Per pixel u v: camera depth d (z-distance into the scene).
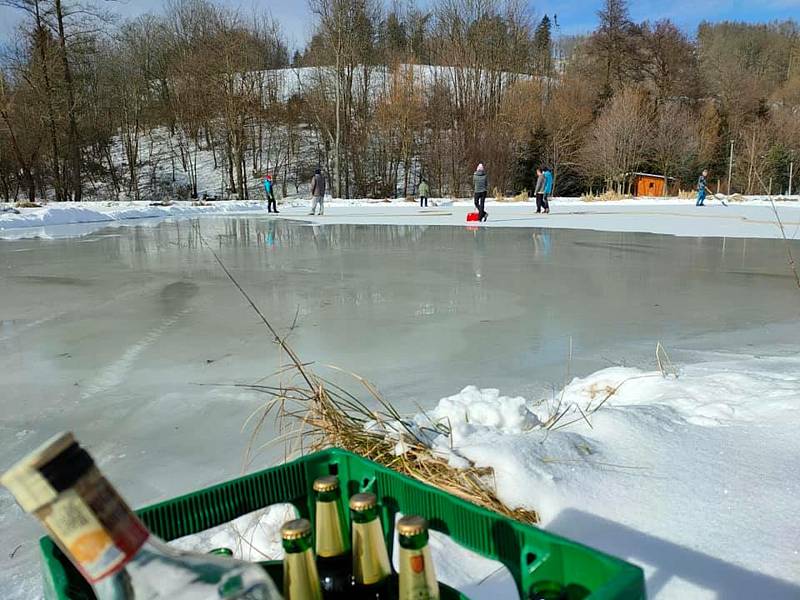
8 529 2.04
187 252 9.48
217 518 1.15
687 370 3.17
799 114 38.88
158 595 0.60
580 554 0.87
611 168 35.50
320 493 1.01
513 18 42.06
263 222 16.81
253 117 38.56
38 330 4.67
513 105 37.22
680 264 7.68
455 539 1.07
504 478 1.83
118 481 2.36
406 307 5.30
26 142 30.31
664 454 1.97
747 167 35.59
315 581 0.86
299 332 4.51
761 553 1.44
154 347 4.18
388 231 13.23
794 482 1.73
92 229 14.59
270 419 2.93
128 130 37.91
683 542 1.51
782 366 3.19
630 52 46.91
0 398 3.27
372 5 39.81
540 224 14.62
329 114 36.88
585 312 5.05
